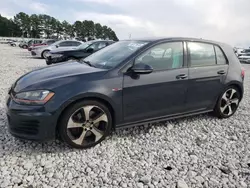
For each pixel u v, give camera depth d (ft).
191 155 10.18
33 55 53.83
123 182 8.27
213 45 13.79
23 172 8.60
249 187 8.23
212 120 14.29
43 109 9.19
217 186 8.23
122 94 10.59
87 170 8.86
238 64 14.83
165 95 11.77
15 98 9.60
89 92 9.76
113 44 14.17
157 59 11.62
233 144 11.39
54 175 8.50
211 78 13.28
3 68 33.94
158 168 9.16
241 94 15.08
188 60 12.50
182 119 14.20
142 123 11.64
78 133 10.14
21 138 9.60
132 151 10.34
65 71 10.80
